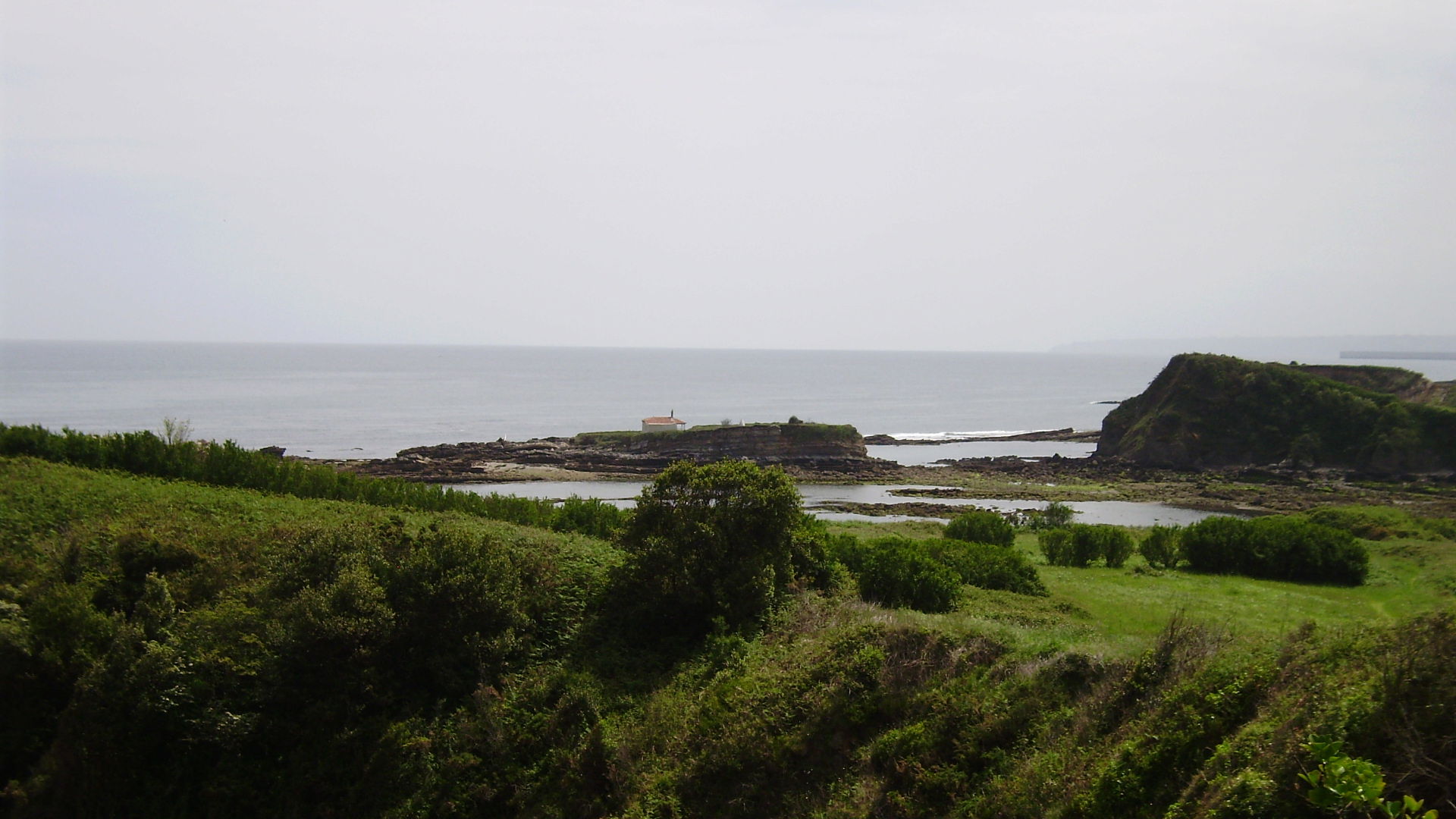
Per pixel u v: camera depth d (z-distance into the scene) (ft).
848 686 51.24
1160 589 89.35
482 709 55.62
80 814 50.44
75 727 51.70
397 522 72.43
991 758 44.32
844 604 66.49
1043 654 50.31
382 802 51.75
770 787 47.85
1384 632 36.68
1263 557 104.01
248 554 68.03
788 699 52.13
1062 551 117.60
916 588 71.51
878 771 46.55
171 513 74.84
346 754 53.52
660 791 49.01
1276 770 31.07
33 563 64.28
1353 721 31.12
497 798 52.06
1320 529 104.42
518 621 62.75
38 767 51.57
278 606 58.95
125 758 51.49
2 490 76.13
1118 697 44.06
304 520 77.92
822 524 103.35
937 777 43.93
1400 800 27.66
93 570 63.21
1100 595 82.28
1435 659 31.73
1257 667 39.42
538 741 54.54
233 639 57.06
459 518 88.48
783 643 61.26
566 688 57.93
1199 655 43.93
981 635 53.72
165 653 54.03
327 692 55.62
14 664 54.03
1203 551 110.01
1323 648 38.37
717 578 66.64
